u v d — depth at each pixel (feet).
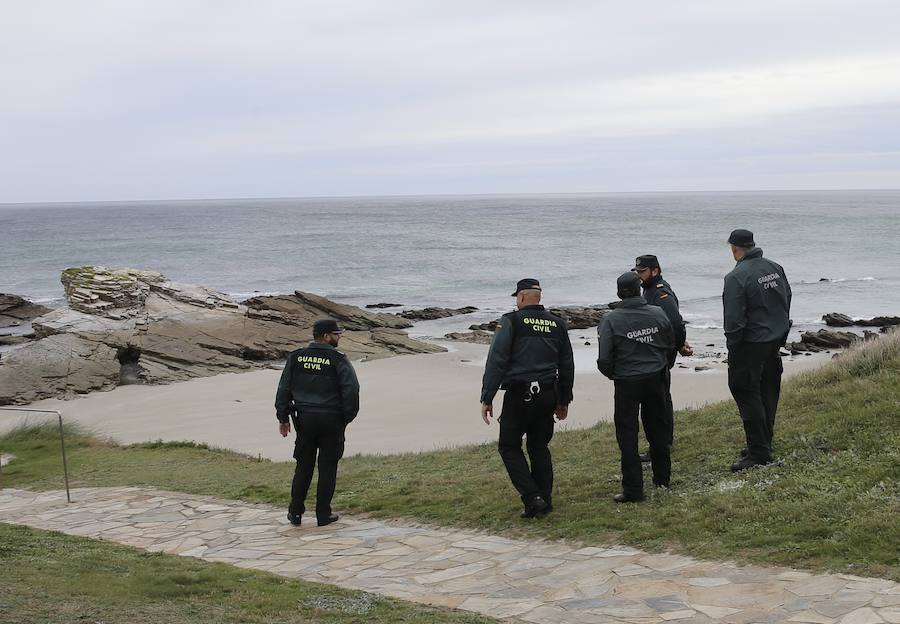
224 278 225.76
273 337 117.19
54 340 104.32
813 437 26.94
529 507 23.75
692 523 21.15
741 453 27.20
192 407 84.38
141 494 34.68
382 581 19.76
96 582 18.94
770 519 20.51
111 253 313.12
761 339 25.13
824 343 107.14
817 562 17.46
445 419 71.92
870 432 26.05
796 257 233.14
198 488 35.94
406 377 95.20
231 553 23.77
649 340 24.14
